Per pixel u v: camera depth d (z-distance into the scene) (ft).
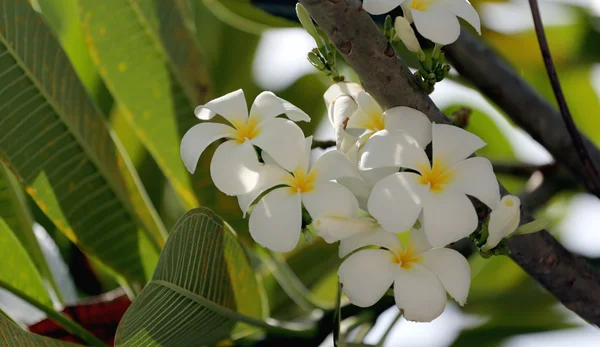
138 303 3.77
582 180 4.68
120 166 4.29
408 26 3.80
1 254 4.24
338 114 3.84
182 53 4.47
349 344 4.20
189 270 3.92
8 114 4.14
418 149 3.73
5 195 4.41
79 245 4.28
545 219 3.86
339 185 3.76
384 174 3.78
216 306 4.04
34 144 4.18
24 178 4.18
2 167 4.38
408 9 3.82
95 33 4.43
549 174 4.91
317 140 4.04
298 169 3.77
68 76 4.21
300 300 4.53
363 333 4.28
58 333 4.38
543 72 5.74
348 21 3.71
